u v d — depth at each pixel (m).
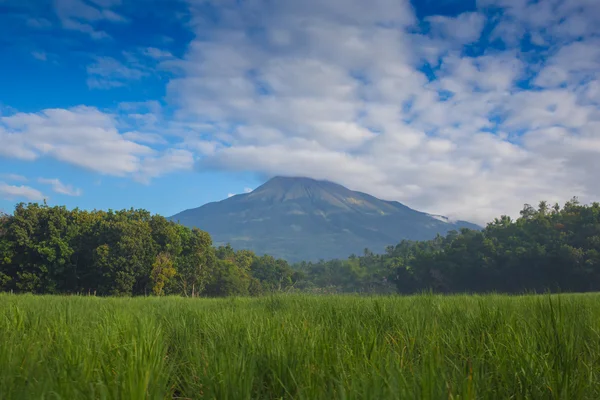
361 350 3.76
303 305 8.71
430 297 9.24
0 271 55.00
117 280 54.69
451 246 99.06
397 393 2.48
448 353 3.88
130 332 4.29
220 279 88.31
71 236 58.41
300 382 2.98
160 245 62.53
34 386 2.70
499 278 86.31
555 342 3.61
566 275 77.69
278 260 131.88
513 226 94.44
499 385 3.02
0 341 3.88
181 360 3.92
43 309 7.38
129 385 2.60
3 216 57.66
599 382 3.04
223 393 2.82
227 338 4.26
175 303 11.58
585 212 87.00
